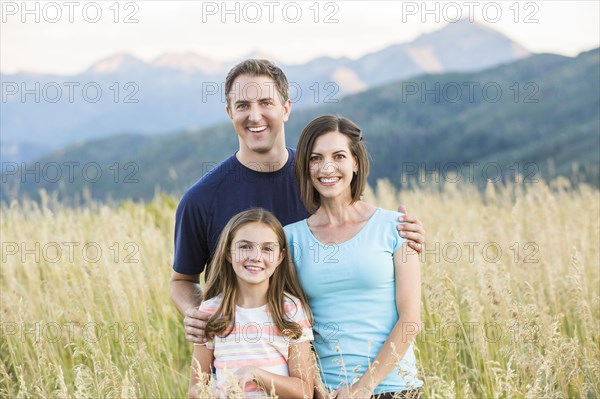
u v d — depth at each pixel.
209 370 3.44
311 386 3.28
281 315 3.31
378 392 3.26
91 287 5.47
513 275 5.27
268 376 3.19
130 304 5.34
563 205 7.82
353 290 3.33
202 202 3.86
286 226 3.58
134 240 6.25
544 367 3.71
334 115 3.47
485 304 4.74
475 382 4.54
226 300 3.36
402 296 3.32
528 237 6.23
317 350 3.41
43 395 4.16
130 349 4.91
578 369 3.90
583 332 4.74
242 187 3.88
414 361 3.45
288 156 3.95
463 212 7.67
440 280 4.58
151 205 8.52
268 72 3.83
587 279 5.15
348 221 3.46
